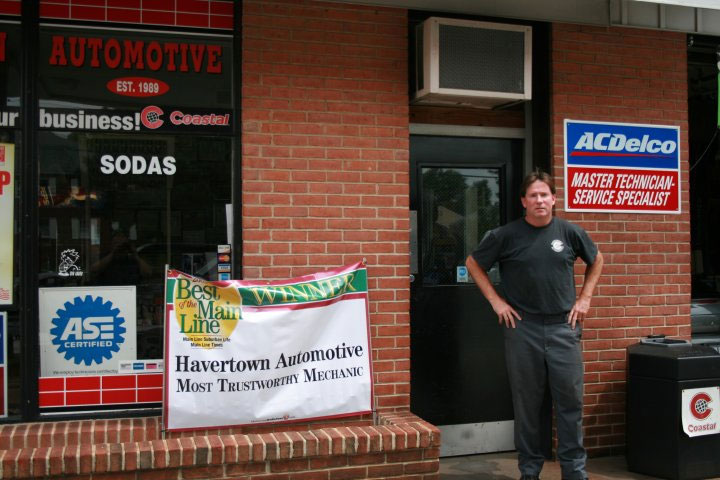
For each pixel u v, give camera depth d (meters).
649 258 6.02
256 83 5.11
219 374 4.83
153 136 5.02
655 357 5.34
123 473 4.23
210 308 4.84
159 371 4.97
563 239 4.89
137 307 4.96
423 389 5.78
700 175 6.50
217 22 5.10
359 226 5.28
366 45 5.32
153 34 5.02
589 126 5.88
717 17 6.20
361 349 5.14
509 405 6.00
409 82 5.64
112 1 4.95
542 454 5.36
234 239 5.10
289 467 4.49
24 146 4.81
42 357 4.83
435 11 5.52
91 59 4.93
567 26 5.84
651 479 5.35
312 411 4.99
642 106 6.03
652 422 5.36
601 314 5.88
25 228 4.79
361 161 5.30
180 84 5.05
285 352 4.95
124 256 4.96
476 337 5.92
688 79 6.39
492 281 6.04
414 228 5.81
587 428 5.84
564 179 5.80
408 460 4.70
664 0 5.11
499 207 6.03
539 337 4.84
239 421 4.85
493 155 6.03
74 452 4.19
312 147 5.20
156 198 5.02
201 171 5.08
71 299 4.87
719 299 6.52
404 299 5.35
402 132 5.38
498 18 5.69
